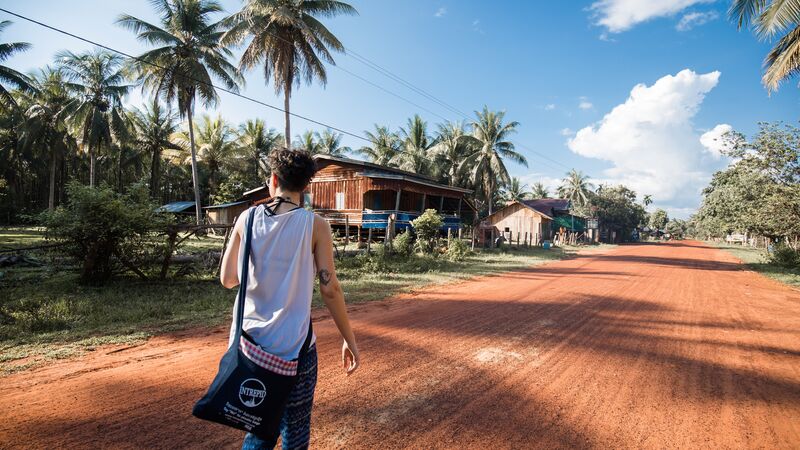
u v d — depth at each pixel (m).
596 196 62.59
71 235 7.54
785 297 10.09
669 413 3.41
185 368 3.97
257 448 1.57
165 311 6.26
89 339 4.83
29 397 3.24
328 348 4.78
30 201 41.62
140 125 37.69
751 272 16.64
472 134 40.59
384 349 4.82
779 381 4.22
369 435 2.88
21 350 4.38
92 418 2.93
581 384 3.98
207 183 43.91
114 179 45.66
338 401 3.40
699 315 7.50
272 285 1.57
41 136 34.41
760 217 19.25
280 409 1.46
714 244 59.72
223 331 5.35
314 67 22.89
